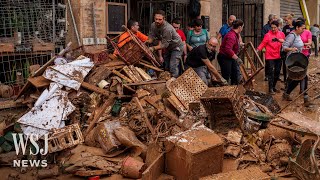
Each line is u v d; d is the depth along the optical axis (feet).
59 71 22.85
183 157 16.79
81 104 22.44
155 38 29.32
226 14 47.37
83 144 20.34
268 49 34.71
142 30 37.22
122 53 26.81
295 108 29.76
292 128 19.24
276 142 19.52
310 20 78.64
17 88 26.27
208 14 43.34
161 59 29.84
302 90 30.22
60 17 29.78
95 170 17.75
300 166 16.89
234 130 21.18
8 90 25.75
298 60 30.53
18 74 26.71
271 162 18.94
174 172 17.34
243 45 32.99
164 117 21.01
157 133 19.27
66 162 18.60
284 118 20.03
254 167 18.10
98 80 24.09
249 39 52.60
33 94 23.22
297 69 30.14
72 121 21.56
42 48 27.66
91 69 24.59
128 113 21.81
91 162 18.24
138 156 19.07
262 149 19.94
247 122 21.81
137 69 26.40
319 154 18.53
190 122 20.93
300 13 70.49
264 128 22.15
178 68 30.12
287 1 64.95
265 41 34.71
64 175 18.03
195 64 27.58
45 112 20.80
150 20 36.55
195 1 39.34
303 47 34.17
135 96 23.16
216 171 17.57
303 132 18.85
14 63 27.40
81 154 19.13
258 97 26.00
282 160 18.61
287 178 17.67
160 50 29.71
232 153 19.06
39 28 28.32
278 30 35.29
